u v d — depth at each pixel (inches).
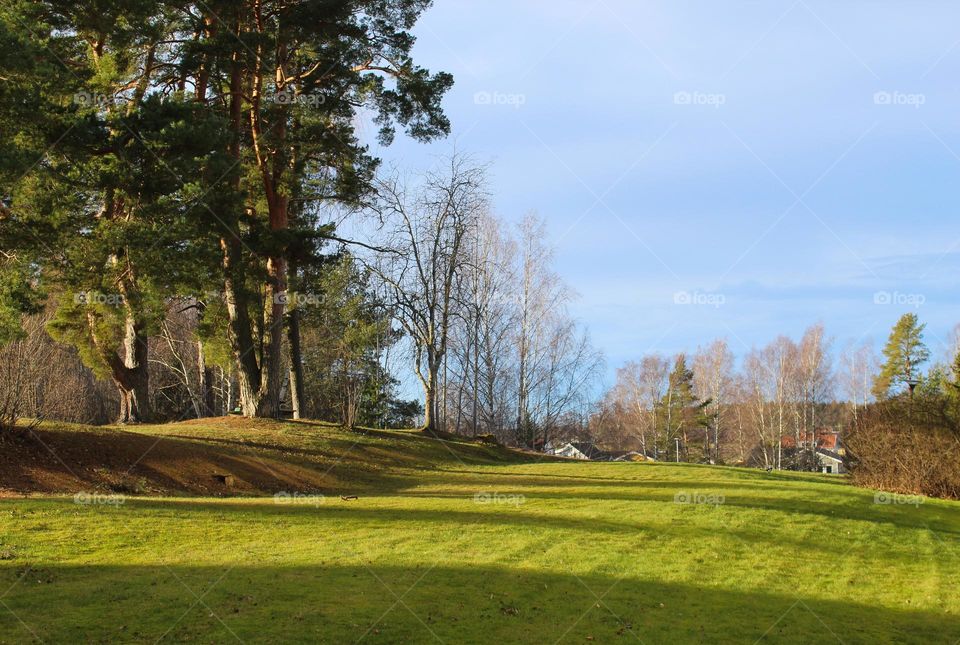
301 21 1222.3
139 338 1365.7
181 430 1201.4
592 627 502.0
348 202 1493.6
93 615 441.4
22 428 877.2
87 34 1062.4
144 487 863.1
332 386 2086.6
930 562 770.2
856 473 1403.8
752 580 650.8
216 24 1266.0
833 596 632.4
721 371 2861.7
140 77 1229.7
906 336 2689.5
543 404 2006.6
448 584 560.1
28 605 447.8
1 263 921.5
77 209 1019.3
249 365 1414.9
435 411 1940.2
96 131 947.3
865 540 834.8
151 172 979.9
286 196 1390.3
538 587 573.3
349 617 474.0
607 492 1048.8
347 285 1539.1
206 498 854.5
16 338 884.6
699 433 3088.1
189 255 1043.9
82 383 2161.7
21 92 824.9
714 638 506.3
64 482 805.9
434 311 1660.9
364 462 1272.1
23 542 571.2
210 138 994.7
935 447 1312.7
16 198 892.6
